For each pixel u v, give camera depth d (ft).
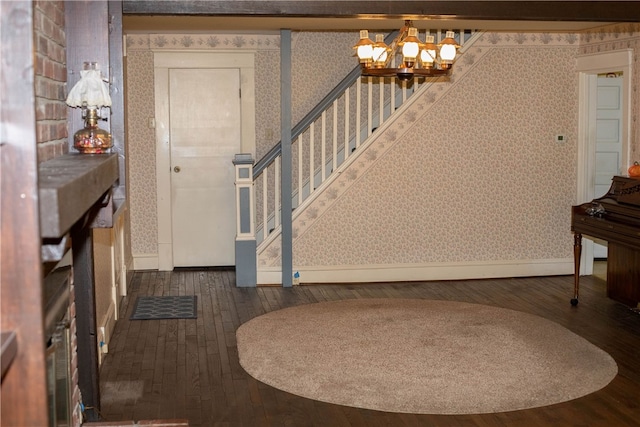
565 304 21.53
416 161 24.43
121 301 21.90
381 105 24.22
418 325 19.22
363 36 17.65
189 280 24.88
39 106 7.64
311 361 16.37
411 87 24.99
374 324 19.33
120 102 10.85
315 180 26.27
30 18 4.76
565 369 15.75
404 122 24.25
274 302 21.89
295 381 15.11
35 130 4.76
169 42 25.72
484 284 24.41
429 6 16.99
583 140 25.08
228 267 26.99
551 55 24.72
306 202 24.13
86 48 9.82
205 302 21.90
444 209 24.79
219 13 16.40
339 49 26.43
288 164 23.62
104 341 16.75
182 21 21.11
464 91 24.38
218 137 26.48
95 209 9.00
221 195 26.71
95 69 9.35
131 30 24.16
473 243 25.11
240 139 26.55
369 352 16.98
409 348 17.25
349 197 24.29
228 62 26.08
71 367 9.26
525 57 24.58
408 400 14.02
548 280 24.90
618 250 21.27
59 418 7.84
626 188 20.17
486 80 24.44
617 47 22.62
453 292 23.21
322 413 13.46
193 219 26.71
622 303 21.21
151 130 26.08
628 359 16.47
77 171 6.06
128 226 24.89
